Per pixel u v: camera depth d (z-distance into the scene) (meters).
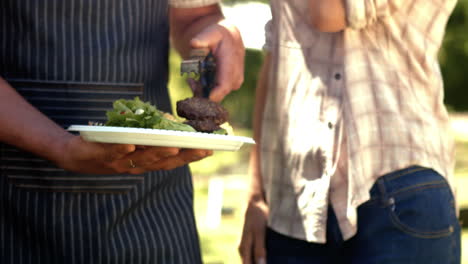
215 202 8.16
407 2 2.25
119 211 2.01
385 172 2.24
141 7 2.04
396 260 2.24
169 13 2.44
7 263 1.98
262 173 2.55
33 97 1.96
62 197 1.97
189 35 2.45
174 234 2.12
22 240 1.99
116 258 2.00
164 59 2.23
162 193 2.13
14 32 1.96
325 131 2.35
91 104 1.98
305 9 2.34
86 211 1.99
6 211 1.99
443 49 13.70
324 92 2.36
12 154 1.97
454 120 17.22
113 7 1.99
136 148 1.62
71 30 1.96
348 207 2.26
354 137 2.26
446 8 2.33
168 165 1.69
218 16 2.45
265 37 2.36
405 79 2.29
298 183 2.42
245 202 2.67
